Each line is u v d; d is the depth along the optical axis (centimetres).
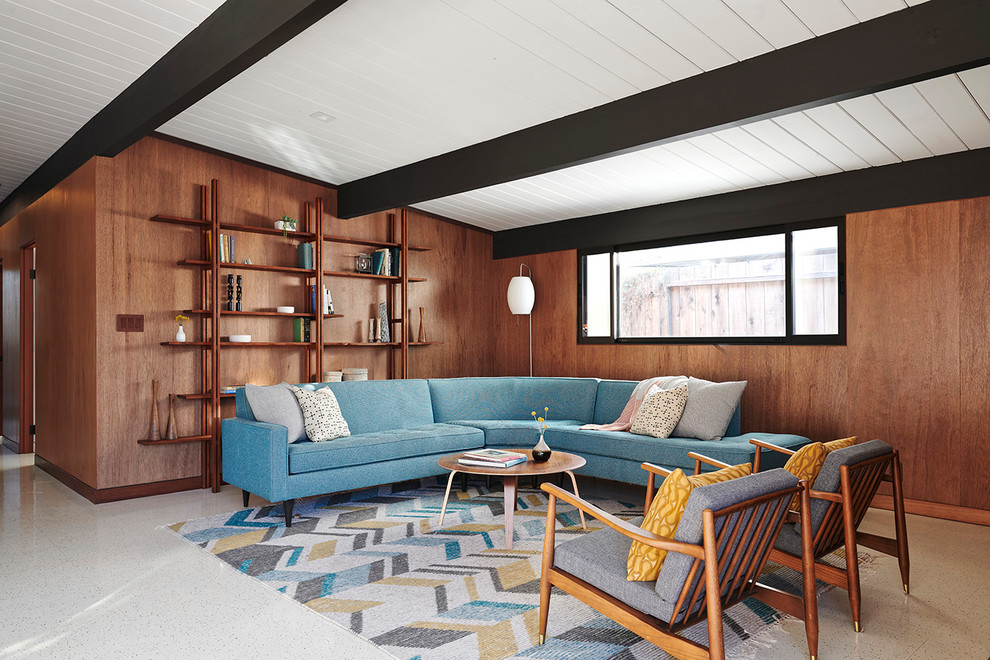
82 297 479
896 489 299
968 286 416
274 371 554
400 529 393
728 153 432
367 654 236
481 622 263
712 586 195
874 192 455
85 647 241
